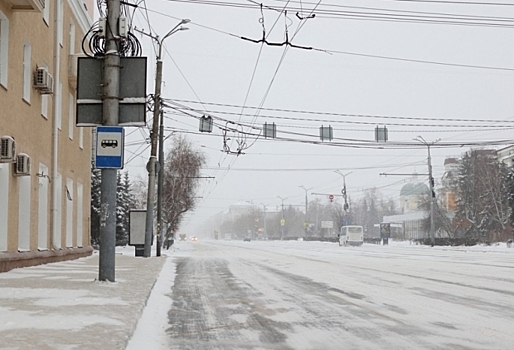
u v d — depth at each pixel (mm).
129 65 14336
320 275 20500
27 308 9680
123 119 14242
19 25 19188
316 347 7828
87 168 32594
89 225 33000
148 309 11164
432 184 63531
